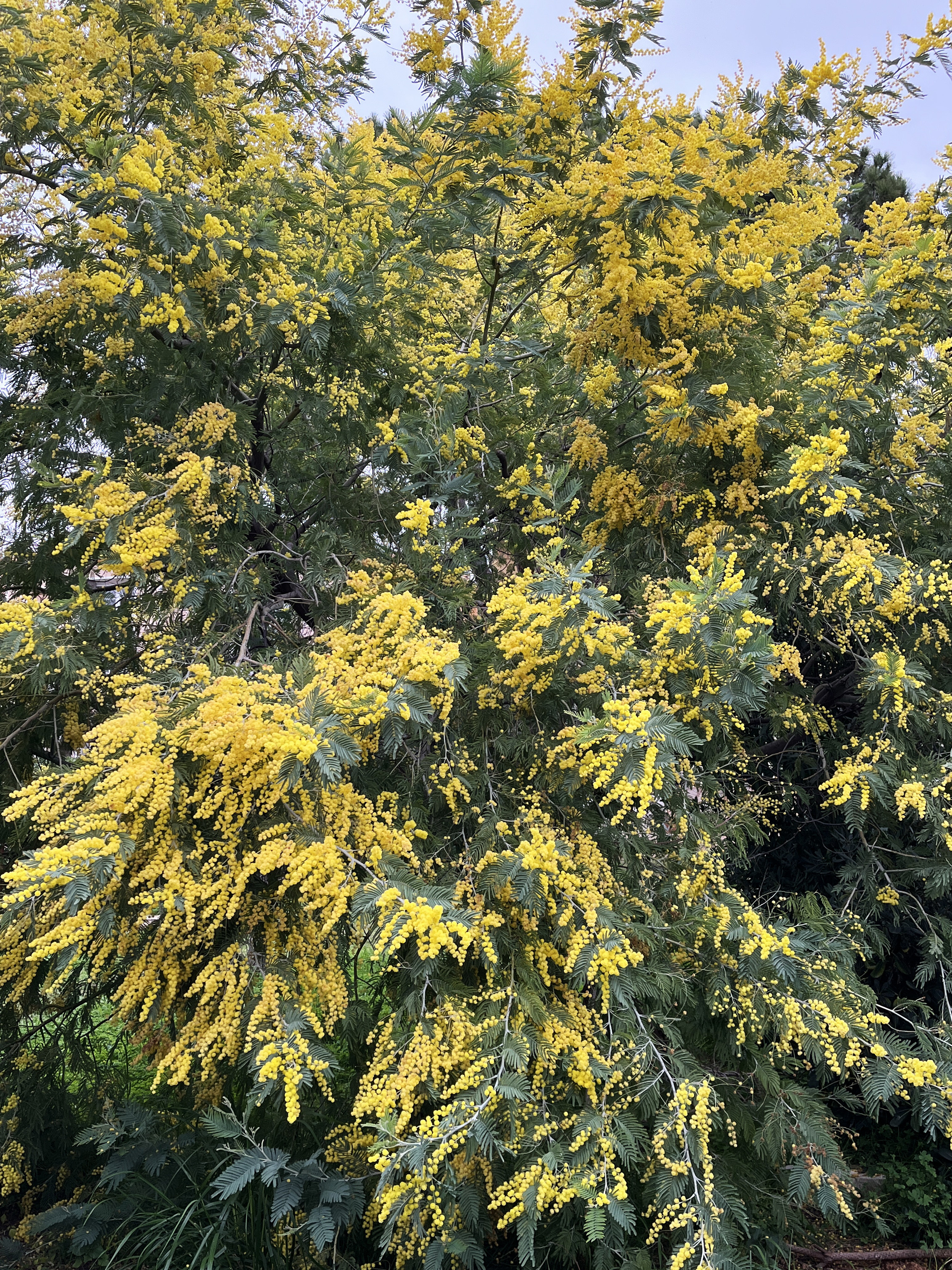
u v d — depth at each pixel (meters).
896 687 3.62
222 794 2.58
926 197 4.18
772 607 4.15
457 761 3.24
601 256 3.75
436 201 4.21
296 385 4.06
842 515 3.85
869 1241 4.12
